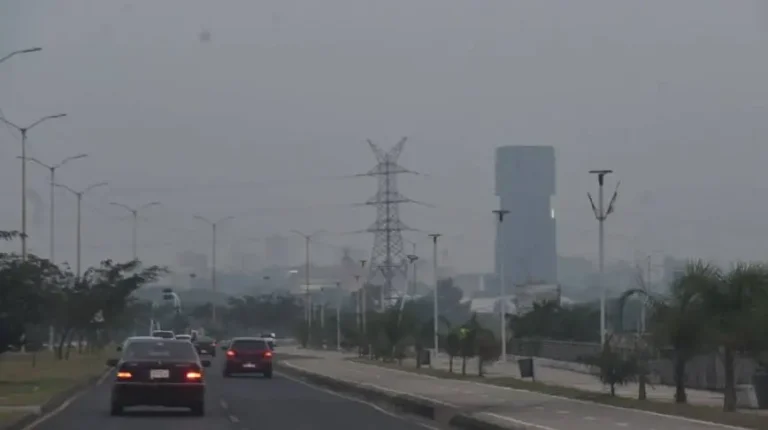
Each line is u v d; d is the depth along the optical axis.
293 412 51.69
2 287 69.19
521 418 45.03
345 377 82.06
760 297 46.81
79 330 121.31
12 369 92.25
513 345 117.25
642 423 42.34
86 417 47.59
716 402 55.75
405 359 121.19
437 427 44.91
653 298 51.25
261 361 87.44
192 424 44.34
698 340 49.19
